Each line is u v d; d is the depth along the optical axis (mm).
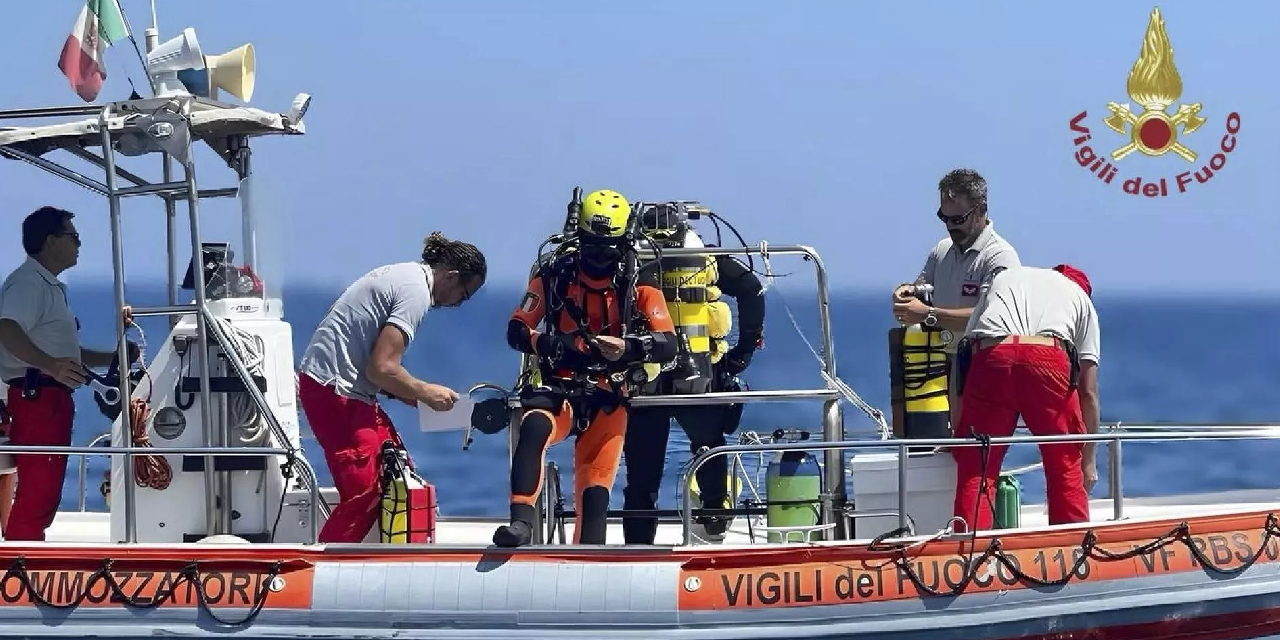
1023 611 12828
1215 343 120000
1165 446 44812
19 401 14609
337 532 13891
